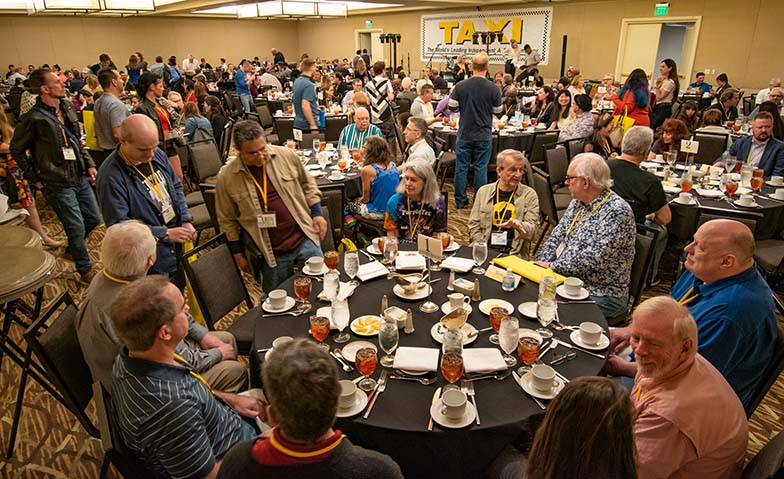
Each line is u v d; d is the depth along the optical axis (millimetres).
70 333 1867
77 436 2285
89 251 4273
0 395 2562
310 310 2021
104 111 3969
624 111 6008
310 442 976
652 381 1404
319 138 5703
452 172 6324
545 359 1682
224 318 3314
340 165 4250
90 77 7531
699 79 9875
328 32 19406
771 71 9844
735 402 1341
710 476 1303
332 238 3197
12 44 15070
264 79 11680
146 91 4516
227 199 2723
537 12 12992
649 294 3506
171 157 4672
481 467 1449
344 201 3730
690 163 4246
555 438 968
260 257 2807
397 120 6824
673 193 3609
